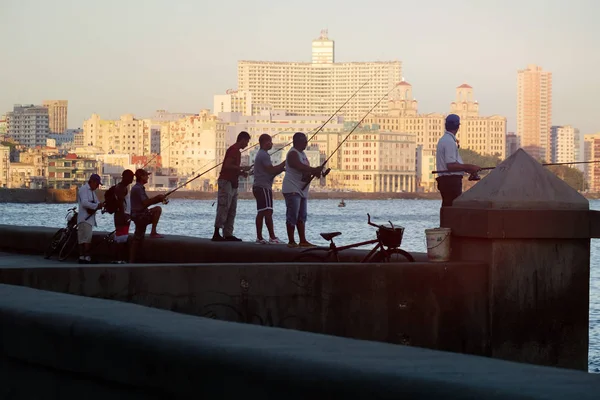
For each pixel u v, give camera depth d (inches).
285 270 419.5
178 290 410.3
